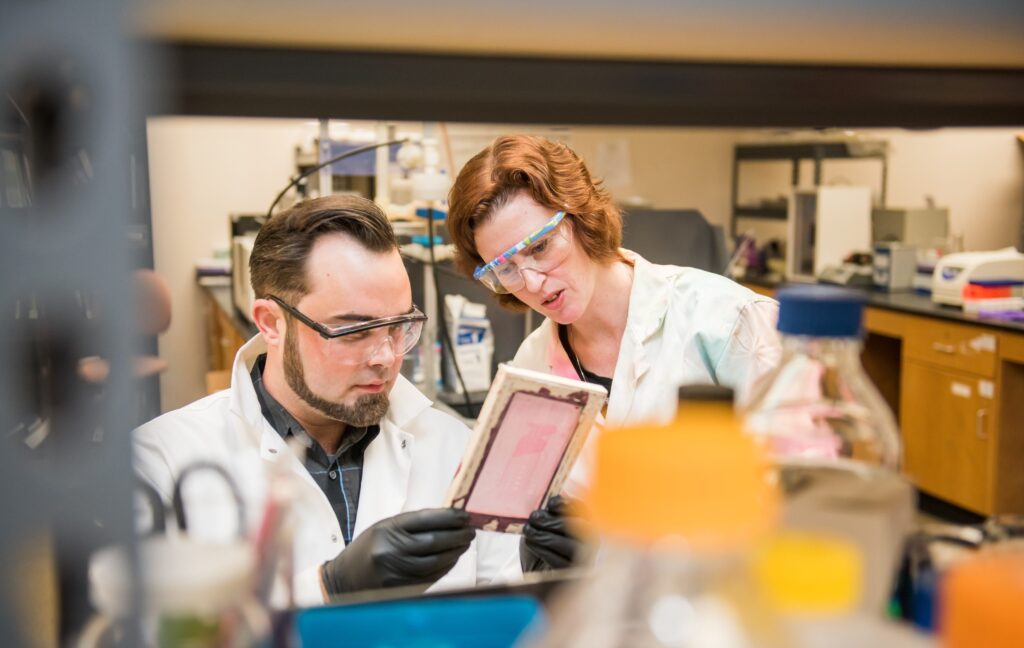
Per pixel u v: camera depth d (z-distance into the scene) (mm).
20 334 303
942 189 5992
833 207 5320
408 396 1508
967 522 4238
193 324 5035
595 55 421
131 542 320
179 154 4914
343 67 396
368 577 999
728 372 1562
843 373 588
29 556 320
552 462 1002
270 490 560
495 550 1389
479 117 426
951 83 472
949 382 4262
